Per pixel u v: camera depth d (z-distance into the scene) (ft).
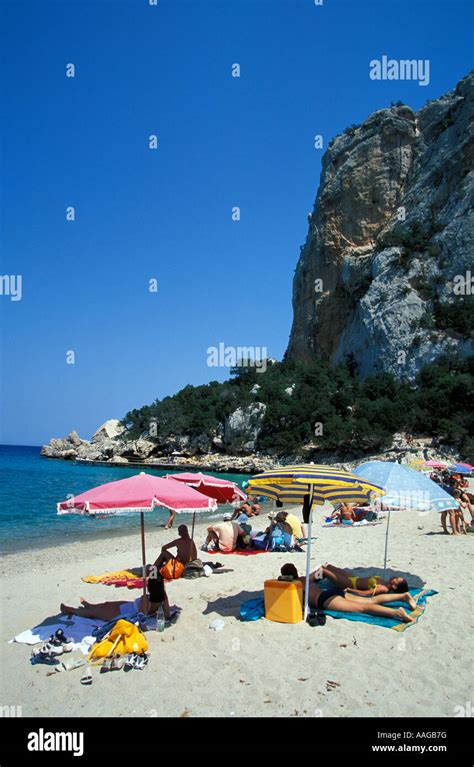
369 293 331.16
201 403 348.79
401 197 370.73
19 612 32.63
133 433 359.05
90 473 230.89
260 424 296.71
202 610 31.17
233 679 21.80
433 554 45.01
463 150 331.57
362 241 376.68
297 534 53.57
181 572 40.01
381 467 30.50
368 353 319.27
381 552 47.34
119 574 42.55
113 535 72.49
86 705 20.12
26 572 46.14
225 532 50.49
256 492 29.86
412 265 319.06
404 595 29.37
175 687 21.26
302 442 274.57
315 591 30.12
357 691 20.66
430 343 285.43
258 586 37.24
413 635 26.07
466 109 339.98
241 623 28.35
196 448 326.03
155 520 90.17
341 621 28.14
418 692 20.54
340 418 264.52
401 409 248.73
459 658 23.38
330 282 385.09
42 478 194.29
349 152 391.04
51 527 81.66
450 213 323.57
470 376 248.52
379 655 23.80
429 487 28.81
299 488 28.91
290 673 22.22
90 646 25.31
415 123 381.81
